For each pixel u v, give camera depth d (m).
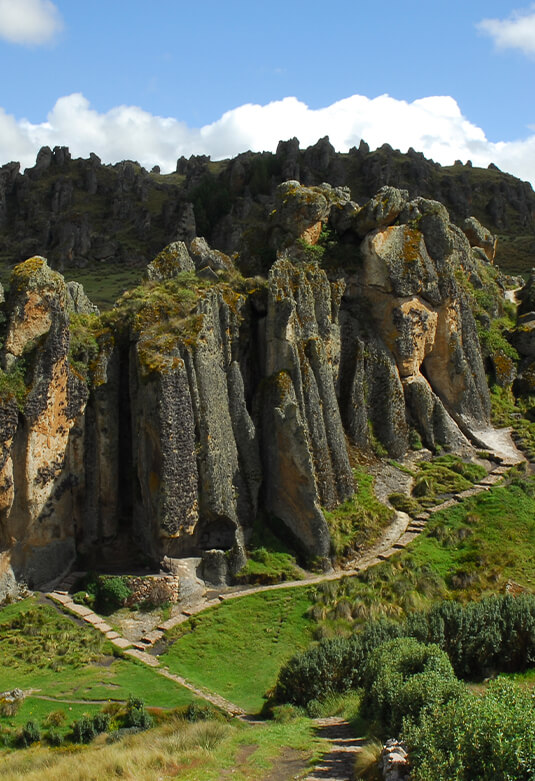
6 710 28.91
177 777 20.17
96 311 57.25
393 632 30.98
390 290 53.78
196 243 53.06
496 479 50.53
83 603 39.59
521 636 29.73
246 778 19.86
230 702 31.11
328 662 30.25
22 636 36.41
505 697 17.00
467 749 15.86
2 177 156.12
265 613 38.78
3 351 41.06
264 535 44.59
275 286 47.31
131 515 44.94
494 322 65.25
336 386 51.53
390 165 155.38
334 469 46.91
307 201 54.44
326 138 161.50
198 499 42.28
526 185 175.62
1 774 22.05
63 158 167.75
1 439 39.06
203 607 39.22
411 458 52.50
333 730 24.84
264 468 45.81
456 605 30.55
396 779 17.06
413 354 54.16
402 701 21.42
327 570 42.97
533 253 128.62
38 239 133.75
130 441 45.28
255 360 48.78
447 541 44.50
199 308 45.28
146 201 152.12
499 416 58.53
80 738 26.72
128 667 34.06
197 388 42.88
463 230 80.50
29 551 41.03
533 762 14.87
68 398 42.44
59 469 42.00
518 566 41.69
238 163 156.50
